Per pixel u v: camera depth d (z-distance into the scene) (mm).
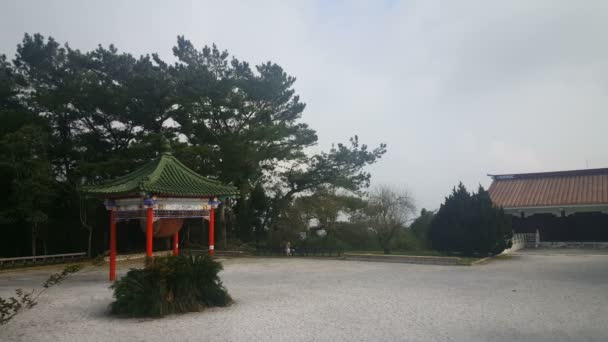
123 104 34938
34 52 34875
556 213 37344
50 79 35562
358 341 9297
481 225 26703
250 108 36812
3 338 10039
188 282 12898
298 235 35875
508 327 10195
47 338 9992
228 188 21719
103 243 37750
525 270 20859
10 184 30906
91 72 35000
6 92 34656
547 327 10109
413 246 33375
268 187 40156
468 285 16609
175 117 36969
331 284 17656
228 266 25797
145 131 37594
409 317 11391
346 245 34969
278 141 36656
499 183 43062
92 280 20500
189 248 37844
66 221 36812
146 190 17891
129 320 11672
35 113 35000
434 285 16797
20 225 34250
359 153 37125
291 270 23188
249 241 39500
